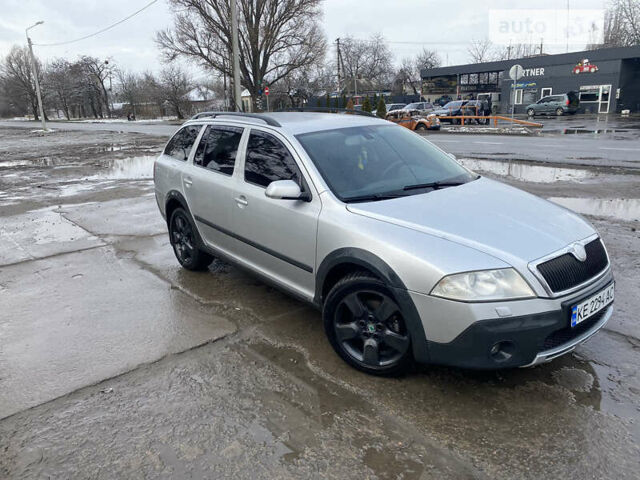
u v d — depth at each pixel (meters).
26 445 2.75
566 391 3.05
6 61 90.62
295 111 5.32
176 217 5.39
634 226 6.44
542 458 2.51
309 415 2.91
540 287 2.72
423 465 2.50
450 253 2.83
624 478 2.37
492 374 3.25
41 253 6.29
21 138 35.31
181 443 2.72
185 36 42.06
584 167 11.44
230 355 3.63
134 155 19.06
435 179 3.89
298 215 3.58
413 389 3.12
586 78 38.25
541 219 3.23
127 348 3.79
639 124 25.83
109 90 94.00
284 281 3.94
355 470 2.48
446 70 50.69
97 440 2.77
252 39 42.69
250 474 2.48
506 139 20.06
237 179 4.27
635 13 57.19
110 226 7.55
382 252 3.00
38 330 4.13
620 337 3.67
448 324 2.77
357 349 3.38
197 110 70.44
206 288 4.94
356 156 3.86
